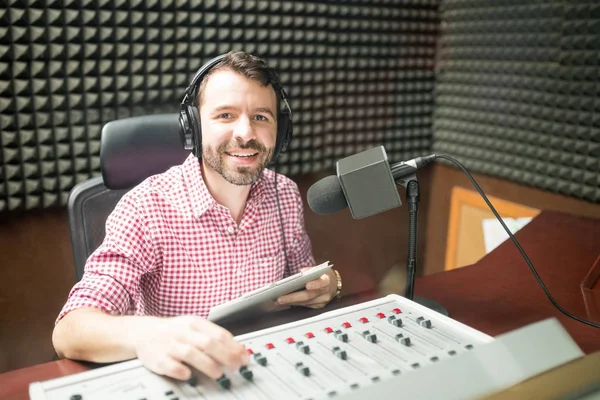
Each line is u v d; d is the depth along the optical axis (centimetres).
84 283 107
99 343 88
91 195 137
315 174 270
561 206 236
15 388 83
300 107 254
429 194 298
